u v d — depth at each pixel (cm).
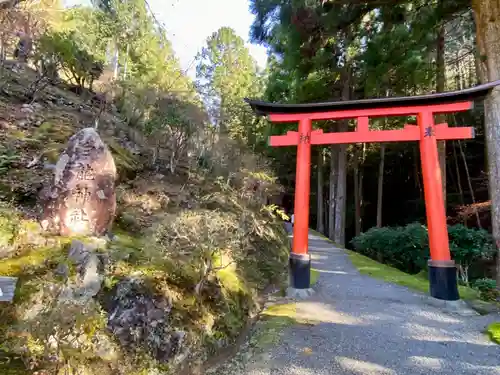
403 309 428
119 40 1039
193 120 640
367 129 504
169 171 552
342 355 292
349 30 786
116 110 765
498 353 300
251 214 462
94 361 175
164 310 228
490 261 730
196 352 236
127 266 253
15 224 251
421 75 885
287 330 345
